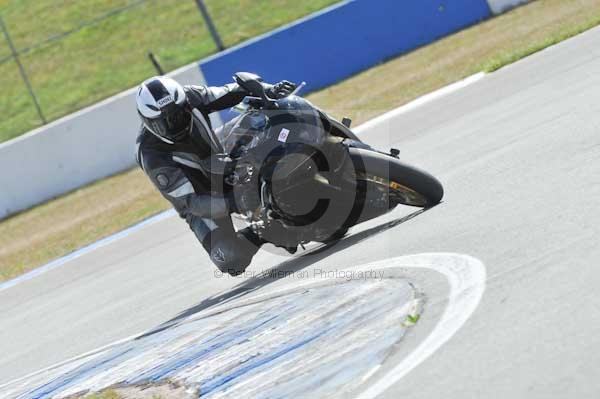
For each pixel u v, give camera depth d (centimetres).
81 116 6438
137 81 7912
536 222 1933
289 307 2056
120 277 3550
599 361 1202
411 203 2500
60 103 7938
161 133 2366
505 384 1240
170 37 8344
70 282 3891
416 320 1617
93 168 6450
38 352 2800
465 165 2950
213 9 8519
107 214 5375
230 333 2044
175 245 3819
